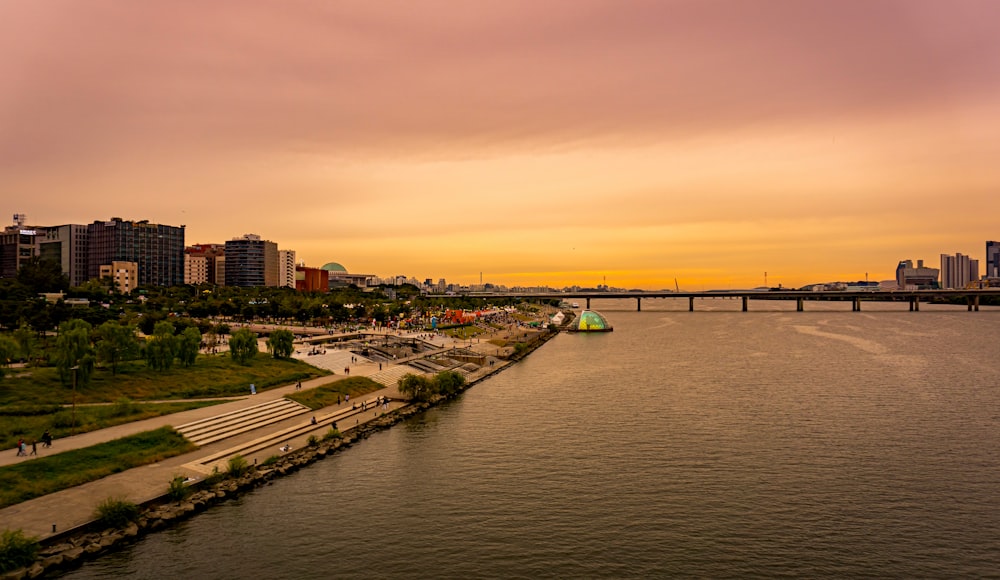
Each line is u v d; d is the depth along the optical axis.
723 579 73.69
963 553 79.88
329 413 146.50
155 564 75.75
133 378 149.12
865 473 108.81
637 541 83.19
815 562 77.75
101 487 92.50
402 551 80.19
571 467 112.38
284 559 77.69
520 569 75.94
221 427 123.56
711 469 111.25
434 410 160.00
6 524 79.88
